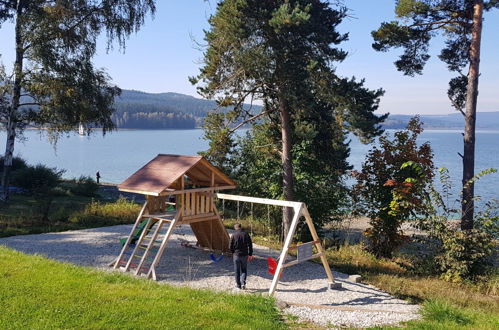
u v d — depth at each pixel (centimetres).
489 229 1417
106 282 904
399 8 1794
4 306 721
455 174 6781
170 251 1537
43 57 2356
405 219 1653
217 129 2047
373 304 1034
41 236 1730
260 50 1725
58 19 2402
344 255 1645
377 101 1809
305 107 1744
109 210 2303
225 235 1450
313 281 1241
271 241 1898
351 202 1980
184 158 1319
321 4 1867
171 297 831
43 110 2508
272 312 815
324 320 845
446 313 882
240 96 1936
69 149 14862
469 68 1762
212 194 1313
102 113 2606
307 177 2039
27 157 11156
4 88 2534
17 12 2444
